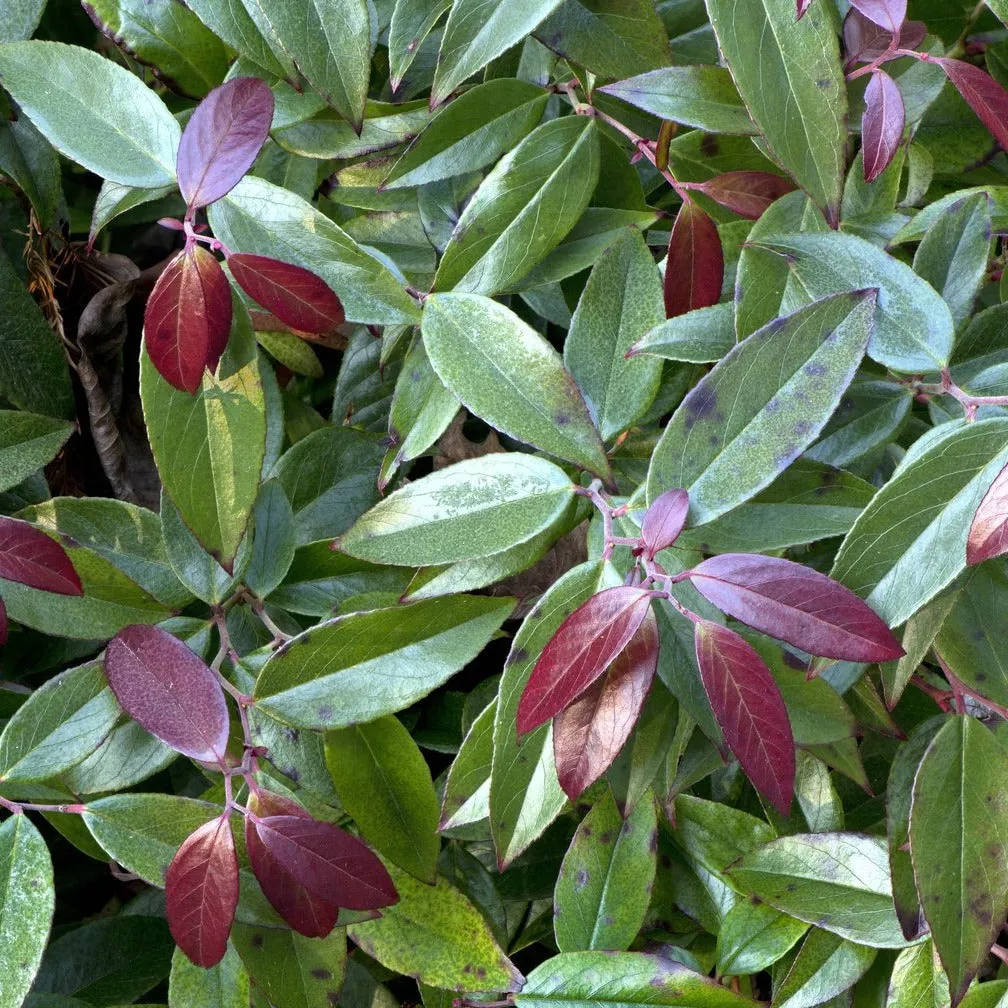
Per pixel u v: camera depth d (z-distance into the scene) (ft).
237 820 1.92
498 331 1.90
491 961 1.96
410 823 1.95
